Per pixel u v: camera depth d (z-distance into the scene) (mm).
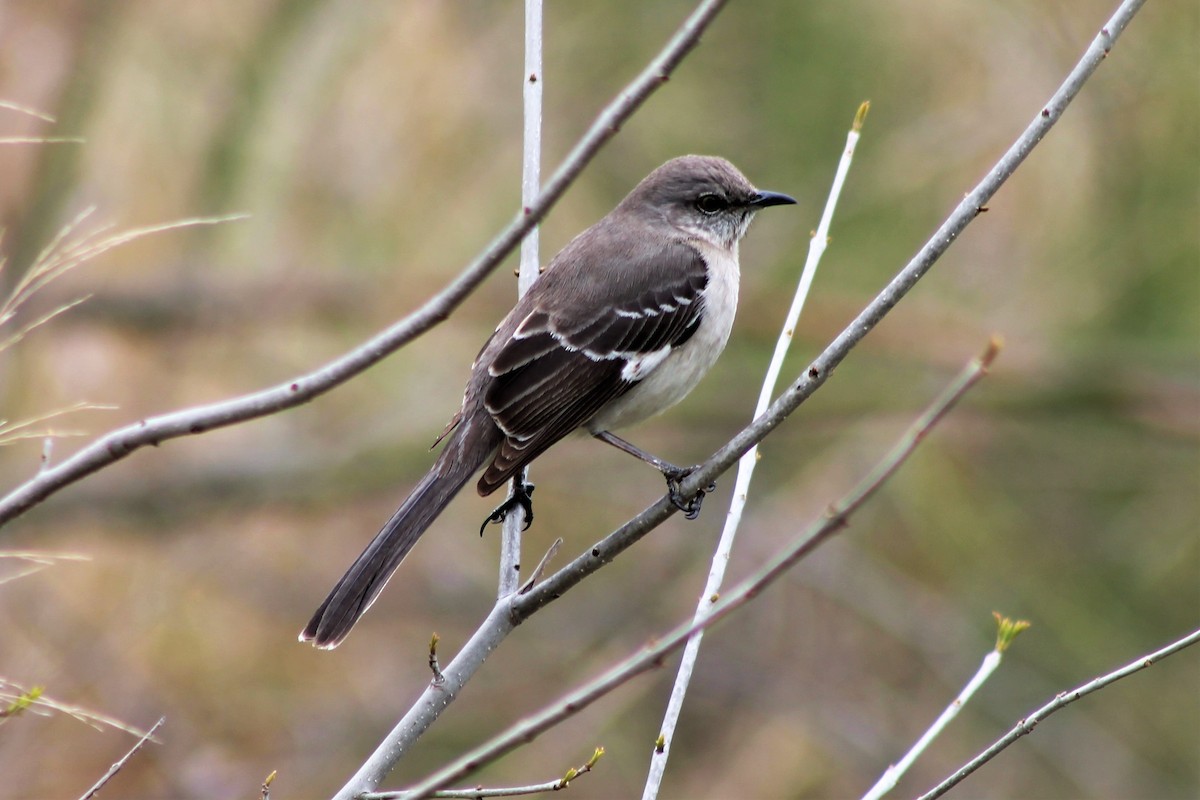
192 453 13750
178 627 12641
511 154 13711
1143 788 13430
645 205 8328
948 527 14148
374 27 13383
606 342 7602
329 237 13609
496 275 13891
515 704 13781
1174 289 13820
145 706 11766
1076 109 13438
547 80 13945
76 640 11547
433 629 14047
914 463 14188
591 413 7559
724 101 13805
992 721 13898
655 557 14789
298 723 12750
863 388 14281
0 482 12438
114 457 4656
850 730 13922
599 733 13727
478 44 13672
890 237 13898
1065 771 13586
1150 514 14336
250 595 13312
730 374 14430
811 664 14328
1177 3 13242
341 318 13562
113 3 12875
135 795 11242
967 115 13602
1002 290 14070
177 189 13219
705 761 13844
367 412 14211
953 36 13516
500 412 7316
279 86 13172
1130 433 14570
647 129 13727
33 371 12828
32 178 12734
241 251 13359
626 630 14336
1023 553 14352
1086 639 13828
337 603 6441
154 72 13078
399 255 13680
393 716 13188
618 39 13867
